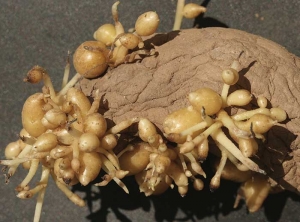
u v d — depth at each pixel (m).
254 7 0.31
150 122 0.24
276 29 0.31
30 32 0.32
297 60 0.26
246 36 0.26
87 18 0.32
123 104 0.25
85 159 0.24
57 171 0.24
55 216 0.33
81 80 0.26
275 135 0.25
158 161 0.24
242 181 0.29
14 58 0.32
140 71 0.25
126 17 0.31
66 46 0.32
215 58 0.25
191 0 0.31
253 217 0.32
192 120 0.24
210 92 0.24
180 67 0.25
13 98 0.32
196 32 0.26
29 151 0.25
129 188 0.32
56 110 0.24
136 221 0.32
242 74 0.25
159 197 0.32
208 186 0.31
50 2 0.32
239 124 0.24
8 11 0.32
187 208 0.32
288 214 0.32
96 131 0.24
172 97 0.25
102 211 0.32
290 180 0.27
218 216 0.32
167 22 0.31
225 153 0.25
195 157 0.25
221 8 0.31
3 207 0.33
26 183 0.25
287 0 0.31
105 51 0.25
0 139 0.32
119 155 0.25
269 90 0.25
